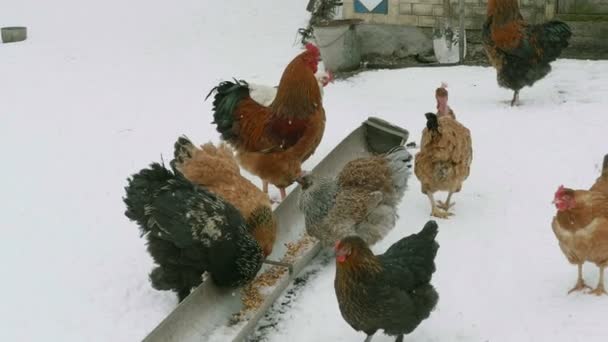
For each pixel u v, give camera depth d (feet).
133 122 22.95
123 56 27.63
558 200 14.70
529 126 21.33
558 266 16.92
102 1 32.76
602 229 14.55
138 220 16.03
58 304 16.66
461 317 15.28
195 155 18.15
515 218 18.65
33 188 20.33
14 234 18.98
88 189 20.24
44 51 28.14
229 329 15.38
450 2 25.85
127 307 16.52
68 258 18.42
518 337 14.44
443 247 18.13
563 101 22.45
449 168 18.44
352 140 20.35
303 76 19.04
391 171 17.76
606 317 14.71
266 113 19.24
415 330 14.96
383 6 26.21
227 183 17.54
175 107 23.70
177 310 14.39
